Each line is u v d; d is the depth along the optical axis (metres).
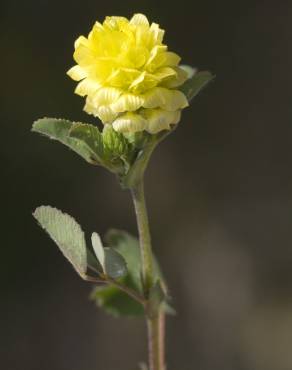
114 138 0.13
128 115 0.13
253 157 0.37
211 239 0.35
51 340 0.32
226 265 0.34
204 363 0.32
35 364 0.32
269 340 0.32
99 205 0.35
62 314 0.33
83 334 0.32
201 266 0.34
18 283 0.33
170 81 0.13
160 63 0.13
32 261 0.34
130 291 0.14
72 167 0.36
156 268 0.14
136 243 0.15
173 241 0.35
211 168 0.37
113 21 0.13
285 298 0.33
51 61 0.37
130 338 0.32
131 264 0.15
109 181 0.36
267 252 0.35
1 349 0.32
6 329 0.32
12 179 0.35
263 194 0.36
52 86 0.37
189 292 0.34
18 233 0.34
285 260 0.34
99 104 0.13
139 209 0.14
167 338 0.33
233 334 0.33
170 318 0.33
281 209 0.36
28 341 0.32
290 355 0.32
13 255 0.34
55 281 0.33
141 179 0.13
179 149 0.37
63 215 0.13
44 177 0.35
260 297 0.33
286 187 0.36
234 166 0.37
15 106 0.36
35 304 0.33
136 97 0.13
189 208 0.36
